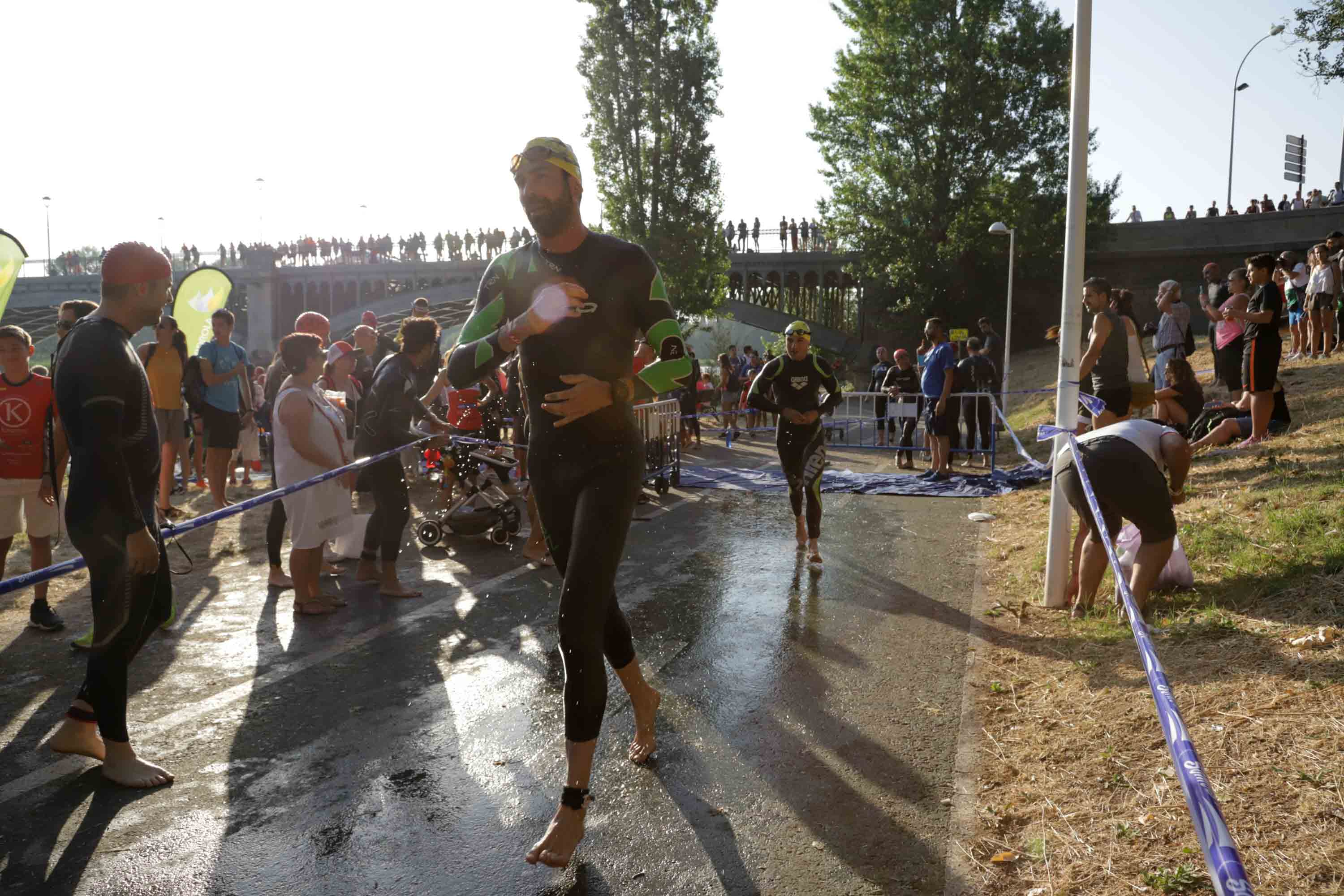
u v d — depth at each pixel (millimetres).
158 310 3242
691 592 6051
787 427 6871
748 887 2643
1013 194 34812
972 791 3184
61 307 6445
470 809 3135
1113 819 2822
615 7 33719
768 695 4164
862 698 4098
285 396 5348
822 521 8758
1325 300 12359
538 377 2871
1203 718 3328
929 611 5496
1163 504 4527
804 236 42219
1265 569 4832
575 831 2674
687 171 33875
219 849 2875
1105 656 4242
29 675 4441
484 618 5469
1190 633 4211
